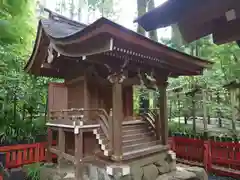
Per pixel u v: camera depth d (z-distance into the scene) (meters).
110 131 5.09
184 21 1.94
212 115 9.55
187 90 9.42
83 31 3.77
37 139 6.98
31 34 8.05
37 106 7.91
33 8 8.35
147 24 2.06
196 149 7.78
